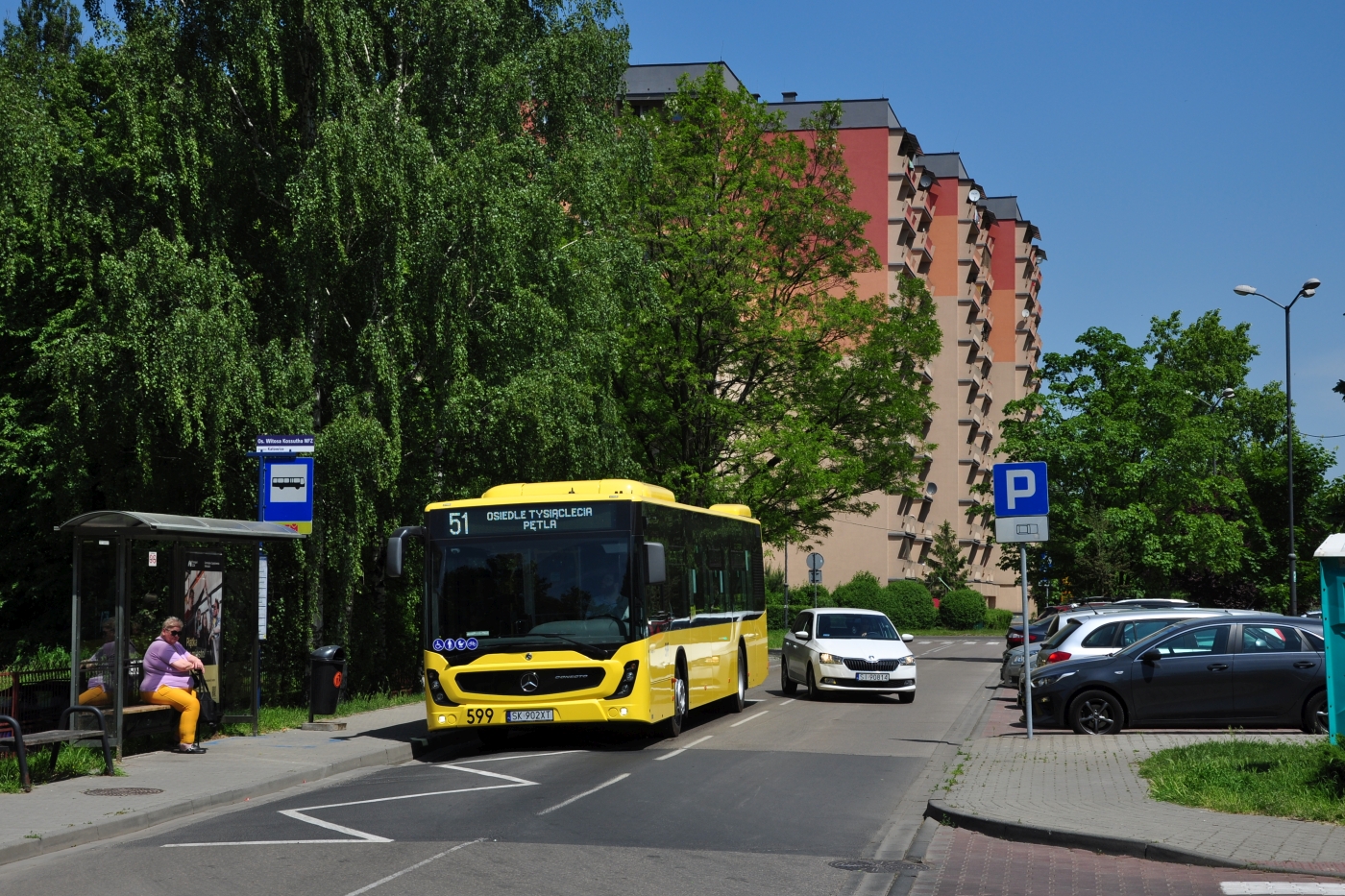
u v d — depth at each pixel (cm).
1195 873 866
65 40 5131
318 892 810
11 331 3131
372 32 2450
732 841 996
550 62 2761
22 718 1407
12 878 882
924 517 8419
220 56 2361
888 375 4056
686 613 1880
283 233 2417
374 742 1672
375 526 2362
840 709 2286
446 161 2453
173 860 932
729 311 3753
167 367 2100
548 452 2412
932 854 958
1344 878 838
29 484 3102
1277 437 6100
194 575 1703
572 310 2634
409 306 2350
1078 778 1288
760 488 3734
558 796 1227
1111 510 4178
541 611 1628
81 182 2331
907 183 7712
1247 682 1719
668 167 3825
